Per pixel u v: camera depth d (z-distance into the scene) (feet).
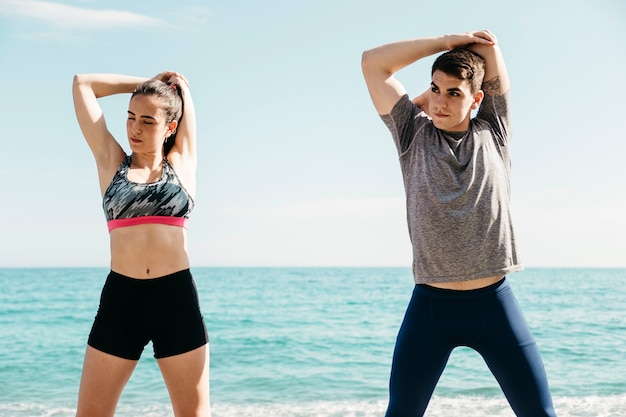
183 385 10.32
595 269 267.18
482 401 25.11
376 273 197.57
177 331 10.27
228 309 76.79
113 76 11.38
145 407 24.66
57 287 118.52
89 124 10.89
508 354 9.78
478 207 9.93
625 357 37.55
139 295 10.18
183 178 10.93
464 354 35.70
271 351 42.78
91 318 67.26
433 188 10.11
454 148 10.26
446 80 10.00
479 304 9.88
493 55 10.43
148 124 10.51
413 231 10.29
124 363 10.16
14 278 156.87
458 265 9.84
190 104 11.44
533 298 84.99
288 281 141.69
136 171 10.69
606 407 23.86
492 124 10.71
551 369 33.60
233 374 33.45
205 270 237.04
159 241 10.34
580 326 54.60
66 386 30.30
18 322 63.67
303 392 28.66
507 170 10.59
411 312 10.24
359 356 40.63
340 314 70.85
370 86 10.87
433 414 22.98
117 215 10.37
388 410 10.09
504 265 9.91
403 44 10.69
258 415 23.81
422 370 9.98
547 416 9.62
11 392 28.73
